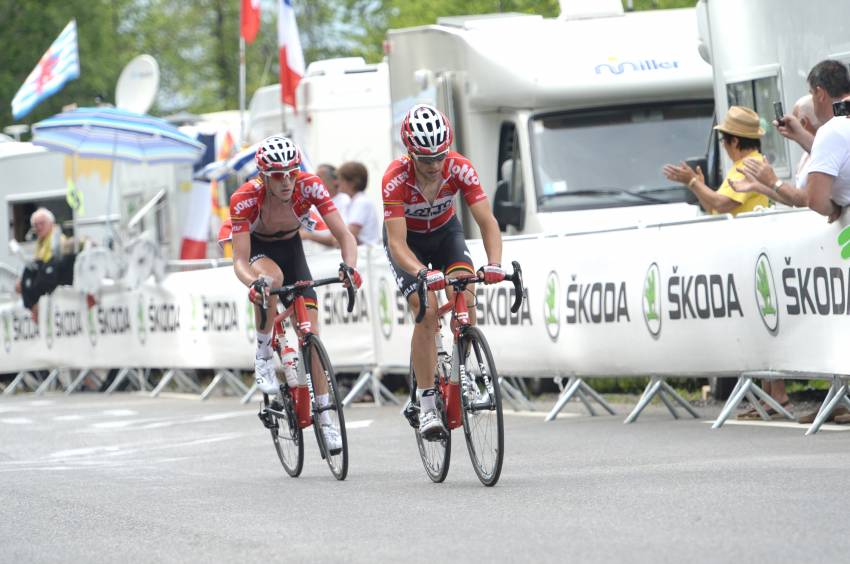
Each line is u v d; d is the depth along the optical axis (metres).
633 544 13.85
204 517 17.52
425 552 14.16
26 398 44.50
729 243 24.02
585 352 27.44
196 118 57.53
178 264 42.16
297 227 21.58
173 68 128.12
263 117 49.25
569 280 27.70
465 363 18.91
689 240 24.83
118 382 43.81
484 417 18.62
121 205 57.25
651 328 25.80
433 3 73.44
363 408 33.66
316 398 20.78
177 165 54.38
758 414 25.28
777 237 22.97
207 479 21.67
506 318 29.58
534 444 23.83
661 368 25.75
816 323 22.28
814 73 23.61
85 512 18.52
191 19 127.25
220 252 51.31
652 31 36.25
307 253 35.38
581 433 25.05
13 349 47.66
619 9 37.62
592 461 21.05
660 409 28.67
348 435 27.30
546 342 28.48
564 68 35.16
